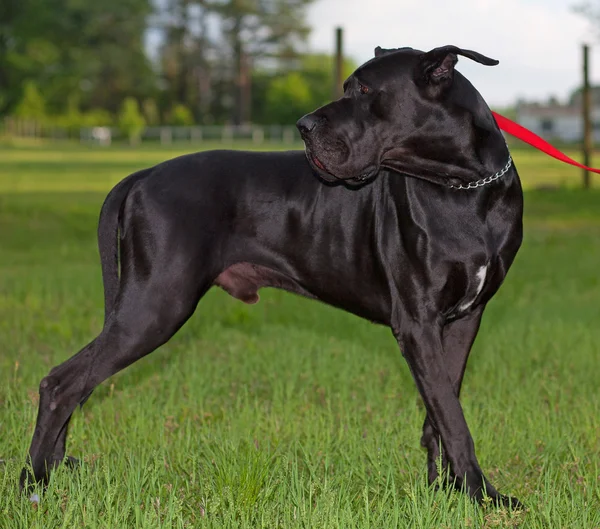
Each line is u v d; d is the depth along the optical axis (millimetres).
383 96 5266
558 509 4934
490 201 5387
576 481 5520
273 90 92562
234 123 98500
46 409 5340
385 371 8211
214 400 7309
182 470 5734
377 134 5301
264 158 5910
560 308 11219
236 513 4895
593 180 34719
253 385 7887
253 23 99000
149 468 5465
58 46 78875
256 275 5953
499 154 5418
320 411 6855
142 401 7074
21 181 33906
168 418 6684
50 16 75438
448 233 5316
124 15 96125
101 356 5465
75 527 4684
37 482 5234
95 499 4996
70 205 24922
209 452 5820
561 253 16109
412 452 5980
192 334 9820
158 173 5727
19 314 10711
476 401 7230
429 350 5363
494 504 5047
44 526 4691
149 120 95500
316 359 8734
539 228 20312
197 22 99875
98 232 5824
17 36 73438
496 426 6566
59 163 45906
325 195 5734
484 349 8922
